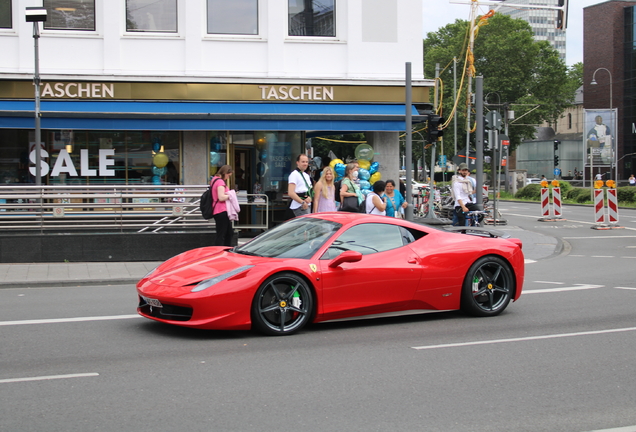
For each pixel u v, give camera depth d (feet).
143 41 54.39
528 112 183.62
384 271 23.95
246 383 17.11
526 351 20.81
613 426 14.24
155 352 20.40
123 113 51.11
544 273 40.81
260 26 56.24
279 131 57.88
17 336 22.62
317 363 19.19
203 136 55.42
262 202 54.90
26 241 41.60
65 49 53.47
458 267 25.49
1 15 53.11
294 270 22.48
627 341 22.26
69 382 17.13
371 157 55.83
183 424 14.05
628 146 253.24
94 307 28.32
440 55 204.85
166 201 45.60
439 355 20.24
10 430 13.67
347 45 57.52
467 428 13.99
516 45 197.67
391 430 13.80
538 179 234.58
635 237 65.26
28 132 53.11
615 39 254.68
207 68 55.31
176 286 21.90
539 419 14.60
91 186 42.86
